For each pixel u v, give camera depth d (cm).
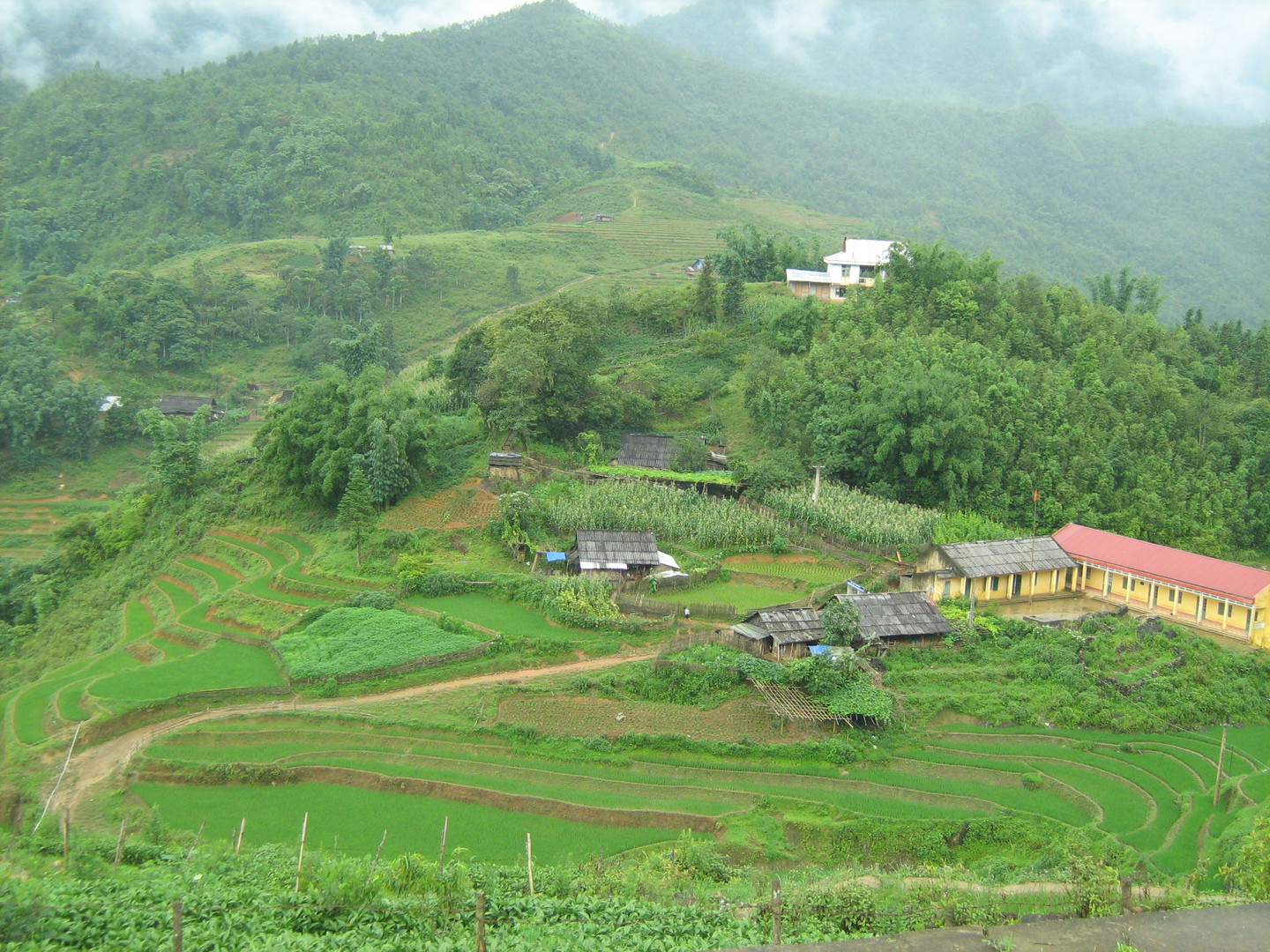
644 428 8119
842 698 4553
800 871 3362
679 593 5756
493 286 15962
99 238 18200
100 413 11412
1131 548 6059
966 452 6788
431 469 7069
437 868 2680
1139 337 9006
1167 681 4928
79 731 4272
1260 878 2766
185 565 6688
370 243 16900
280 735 4369
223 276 14725
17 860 2795
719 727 4516
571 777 4169
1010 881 3008
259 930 2327
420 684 4828
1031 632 5331
